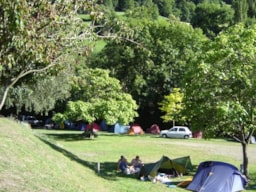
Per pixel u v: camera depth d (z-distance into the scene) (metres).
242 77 20.30
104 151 33.16
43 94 34.16
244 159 22.28
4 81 7.55
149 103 57.88
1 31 5.68
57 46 6.61
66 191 13.39
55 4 6.19
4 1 5.21
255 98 20.61
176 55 56.66
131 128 54.22
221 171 18.89
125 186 19.02
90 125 45.56
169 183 20.80
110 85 47.03
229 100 20.88
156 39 57.47
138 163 23.98
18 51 6.09
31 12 5.91
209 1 98.12
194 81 21.38
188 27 57.81
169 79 55.94
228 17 71.25
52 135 47.00
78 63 8.43
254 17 74.69
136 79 56.25
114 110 43.88
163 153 33.19
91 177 18.89
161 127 59.59
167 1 91.62
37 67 7.47
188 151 34.97
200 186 18.86
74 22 6.65
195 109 21.45
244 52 20.39
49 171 15.34
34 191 11.88
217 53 20.77
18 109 34.91
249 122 20.84
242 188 18.86
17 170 13.48
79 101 44.34
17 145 16.94
